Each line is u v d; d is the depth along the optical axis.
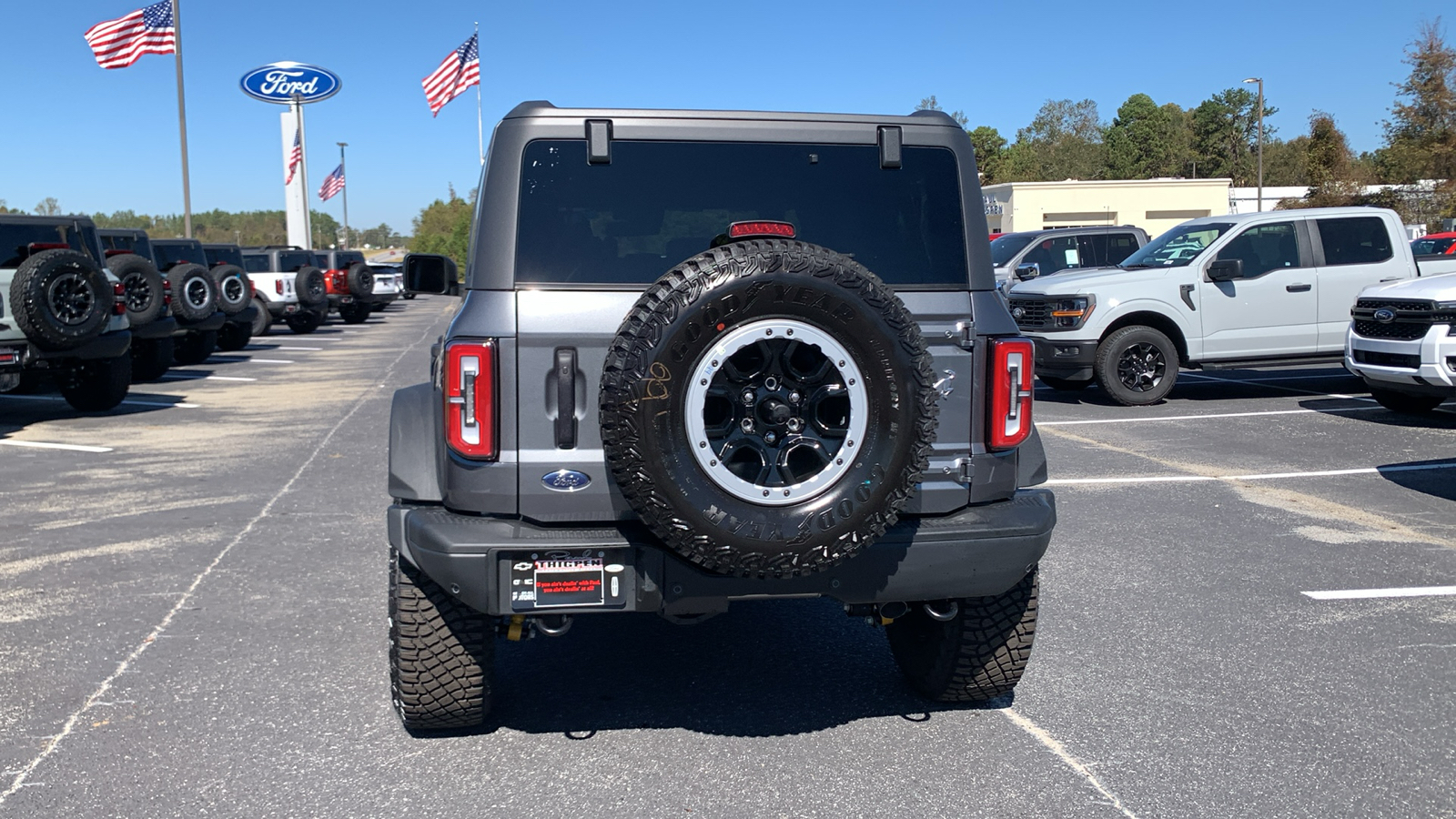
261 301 25.98
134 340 15.51
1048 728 3.94
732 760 3.70
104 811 3.34
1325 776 3.55
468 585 3.28
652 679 4.45
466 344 3.29
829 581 3.37
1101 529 6.80
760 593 3.35
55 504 7.64
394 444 3.61
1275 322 12.38
